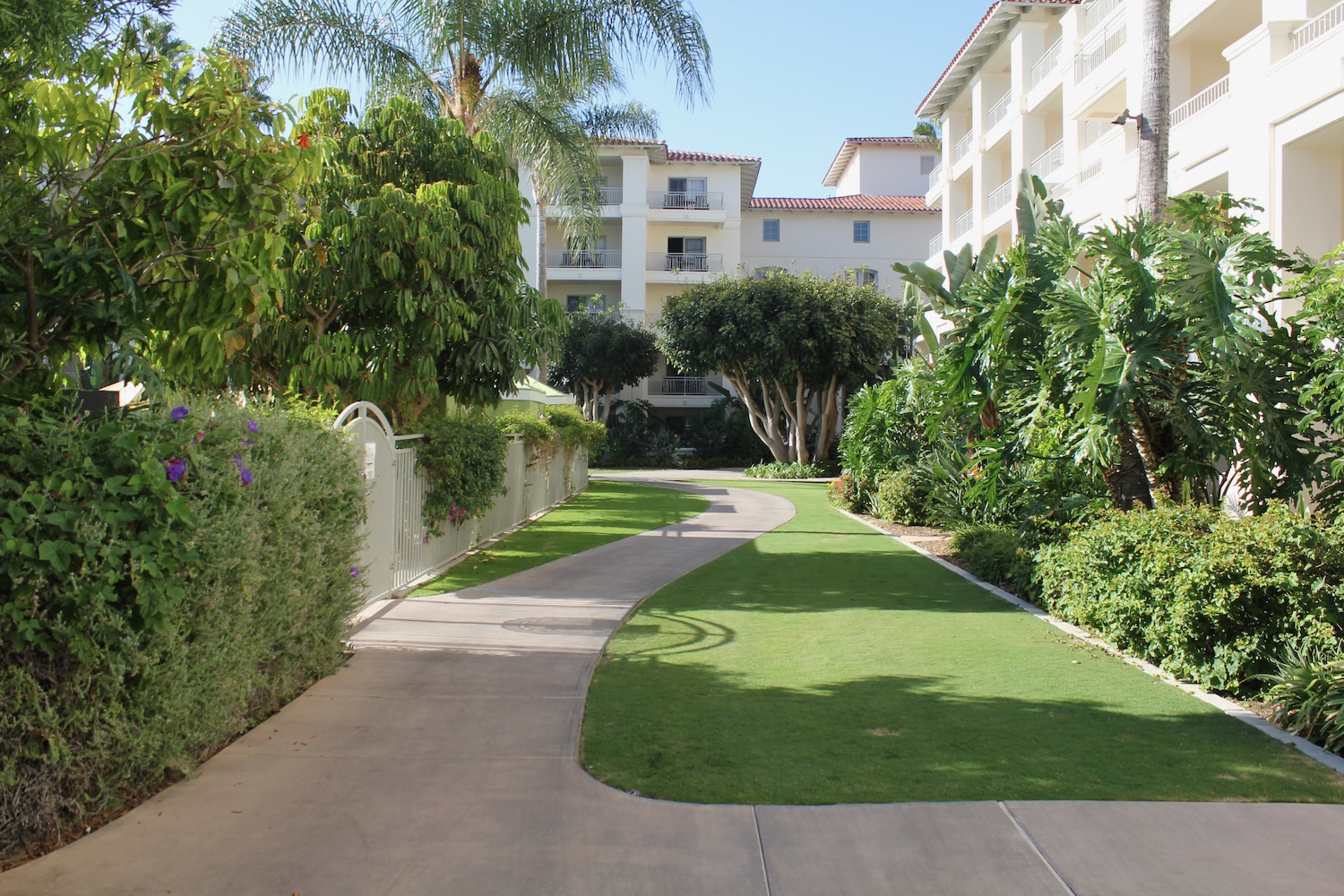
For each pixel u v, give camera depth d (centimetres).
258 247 523
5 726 366
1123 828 416
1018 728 558
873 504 2041
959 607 973
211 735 489
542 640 795
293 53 1557
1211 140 1448
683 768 489
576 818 426
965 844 400
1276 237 1270
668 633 834
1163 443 983
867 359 3531
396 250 1059
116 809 428
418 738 536
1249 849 396
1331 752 517
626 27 1652
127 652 402
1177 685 658
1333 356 848
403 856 388
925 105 3503
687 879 370
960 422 1427
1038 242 1073
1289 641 613
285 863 380
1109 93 2192
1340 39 1143
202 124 489
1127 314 909
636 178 4691
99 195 482
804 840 404
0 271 432
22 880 362
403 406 1270
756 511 2158
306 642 627
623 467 4588
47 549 364
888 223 4972
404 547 1031
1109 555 777
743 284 3612
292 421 611
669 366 4962
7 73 497
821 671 698
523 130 1822
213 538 446
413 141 1187
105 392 618
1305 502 1009
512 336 1175
